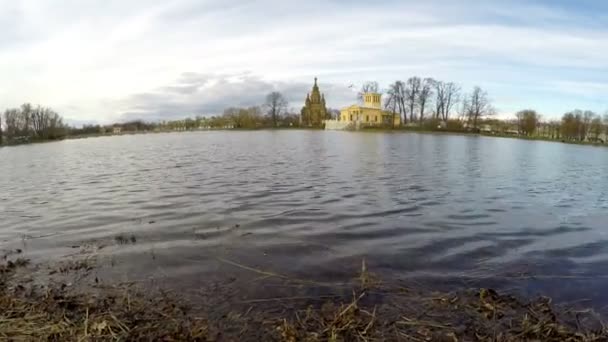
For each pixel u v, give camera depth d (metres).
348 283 6.74
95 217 11.69
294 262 7.79
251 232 9.91
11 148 67.88
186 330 5.07
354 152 37.75
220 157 33.00
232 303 5.93
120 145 60.28
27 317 5.32
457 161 29.73
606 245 9.09
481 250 8.65
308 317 5.45
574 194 16.16
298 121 129.50
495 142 62.44
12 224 11.09
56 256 8.20
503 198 14.88
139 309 5.68
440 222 11.05
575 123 81.75
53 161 34.34
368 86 123.69
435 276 7.12
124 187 17.36
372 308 5.75
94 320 5.29
